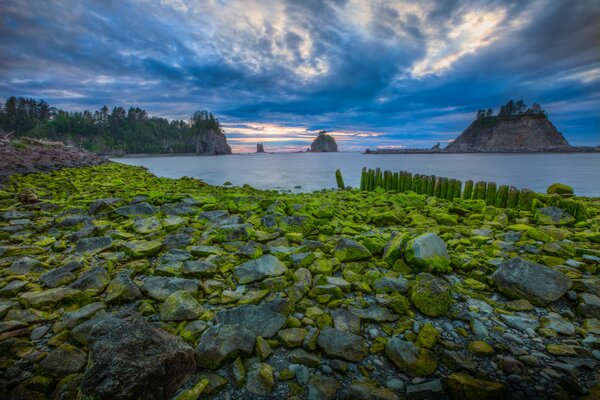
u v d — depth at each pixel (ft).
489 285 15.76
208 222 26.55
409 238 19.17
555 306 13.73
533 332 11.88
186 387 9.25
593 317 12.80
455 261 17.71
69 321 11.65
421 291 13.39
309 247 20.77
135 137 636.48
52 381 9.02
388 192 53.47
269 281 15.11
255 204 33.32
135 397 8.13
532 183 94.68
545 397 8.95
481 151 619.67
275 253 18.75
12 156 72.38
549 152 555.69
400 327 12.12
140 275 16.34
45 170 69.10
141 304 13.19
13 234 22.53
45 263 16.99
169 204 32.17
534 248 20.20
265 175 125.29
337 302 13.66
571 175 120.98
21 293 13.99
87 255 18.37
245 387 9.28
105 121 631.15
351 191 58.80
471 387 8.97
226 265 17.31
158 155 618.85
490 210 32.40
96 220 25.72
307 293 14.57
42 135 457.68
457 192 45.52
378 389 9.02
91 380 8.10
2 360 9.76
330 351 10.48
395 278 15.39
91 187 45.55
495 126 638.94
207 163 253.44
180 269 16.65
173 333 11.35
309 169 166.81
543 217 28.78
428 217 31.60
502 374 9.79
